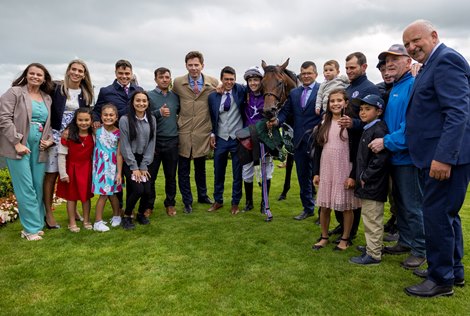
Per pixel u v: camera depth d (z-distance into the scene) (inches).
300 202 212.5
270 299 100.9
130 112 156.9
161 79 175.9
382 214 121.2
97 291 106.1
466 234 151.4
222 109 182.2
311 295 102.7
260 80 173.3
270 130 168.7
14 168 144.7
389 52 118.2
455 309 94.5
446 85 93.8
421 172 108.0
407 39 102.0
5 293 105.1
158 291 105.8
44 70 151.3
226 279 112.9
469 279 110.1
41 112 151.0
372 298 100.8
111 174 160.1
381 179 117.2
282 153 174.7
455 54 95.1
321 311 94.7
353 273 116.2
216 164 189.5
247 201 194.7
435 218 98.9
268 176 185.9
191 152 187.5
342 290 105.3
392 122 118.8
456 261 105.2
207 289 106.8
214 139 187.2
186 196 190.7
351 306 96.9
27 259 128.7
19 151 141.6
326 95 161.5
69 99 161.2
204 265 123.3
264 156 173.2
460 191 96.7
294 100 173.9
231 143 184.5
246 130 169.5
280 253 133.5
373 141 116.5
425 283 103.0
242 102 184.4
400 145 111.8
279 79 167.9
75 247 140.1
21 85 150.1
